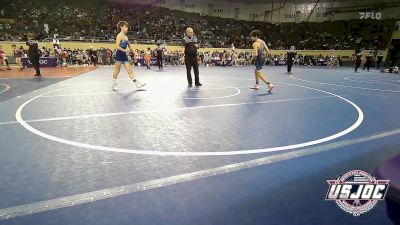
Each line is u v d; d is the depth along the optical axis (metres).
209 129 4.77
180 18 39.25
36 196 2.55
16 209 2.35
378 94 9.74
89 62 24.38
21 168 3.13
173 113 5.93
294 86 11.55
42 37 25.77
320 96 8.96
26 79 12.44
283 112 6.29
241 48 33.88
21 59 18.92
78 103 6.89
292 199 2.57
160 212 2.32
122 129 4.68
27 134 4.36
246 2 43.84
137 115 5.70
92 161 3.34
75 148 3.77
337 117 5.91
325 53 33.59
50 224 2.16
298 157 3.58
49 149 3.72
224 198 2.56
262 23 42.19
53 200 2.49
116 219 2.22
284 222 2.23
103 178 2.91
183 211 2.34
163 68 21.64
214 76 15.57
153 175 2.99
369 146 4.05
